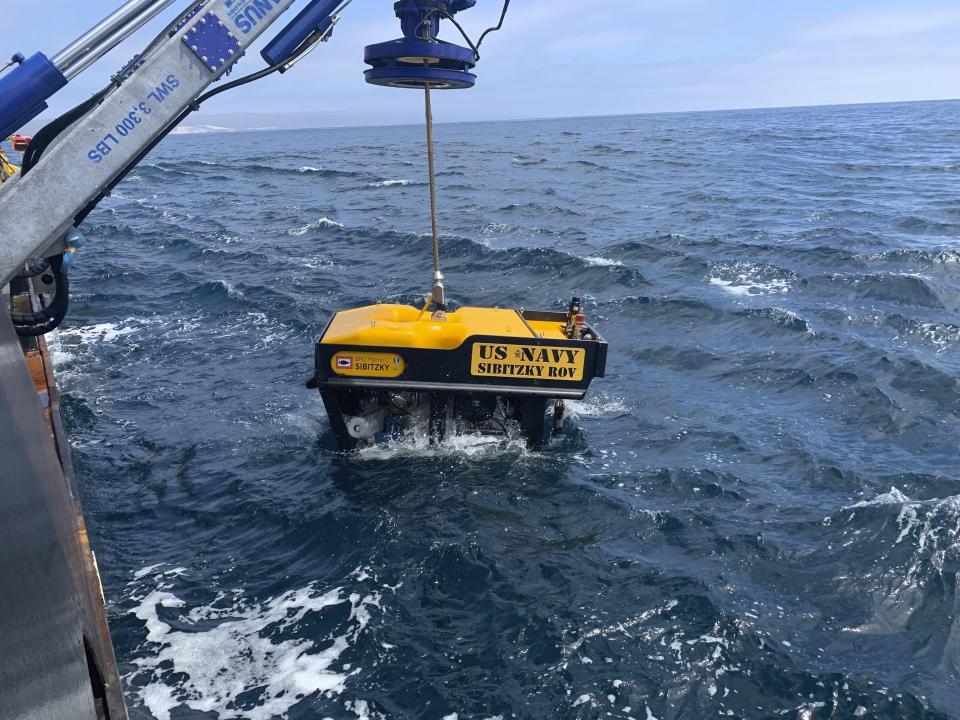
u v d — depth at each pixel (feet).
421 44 22.50
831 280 66.64
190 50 13.10
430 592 23.61
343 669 20.38
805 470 31.91
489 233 98.48
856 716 18.58
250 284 69.00
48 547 8.67
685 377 44.42
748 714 18.71
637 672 20.04
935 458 32.68
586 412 38.58
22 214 12.24
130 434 36.52
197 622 22.49
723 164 206.59
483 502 28.68
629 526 27.30
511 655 20.77
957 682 19.61
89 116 12.58
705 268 73.92
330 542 26.35
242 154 364.17
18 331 17.08
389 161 270.05
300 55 15.78
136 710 19.04
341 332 30.17
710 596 23.06
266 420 37.65
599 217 112.47
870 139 300.81
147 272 76.59
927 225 94.73
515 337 29.96
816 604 22.91
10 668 7.48
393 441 32.27
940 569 24.11
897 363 44.52
